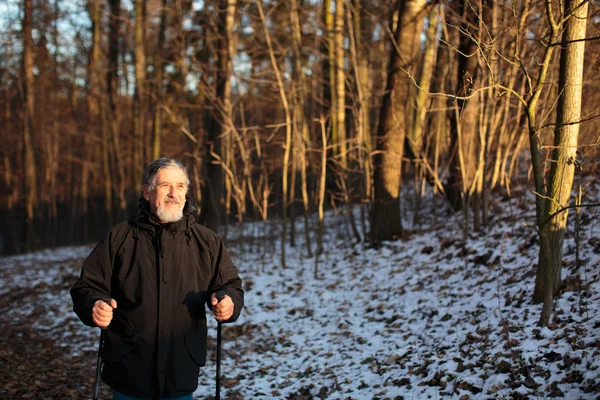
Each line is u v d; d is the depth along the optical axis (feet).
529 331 15.90
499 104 30.22
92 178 99.60
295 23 39.17
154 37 65.57
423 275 26.03
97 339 24.45
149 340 8.91
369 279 28.04
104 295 8.95
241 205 40.70
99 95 72.33
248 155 39.06
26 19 63.46
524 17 24.13
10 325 27.53
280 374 18.66
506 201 32.01
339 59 40.50
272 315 25.82
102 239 9.35
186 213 9.46
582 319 15.46
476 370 14.62
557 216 17.04
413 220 35.45
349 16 34.99
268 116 67.77
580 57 15.58
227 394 17.20
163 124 80.38
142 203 9.37
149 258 9.16
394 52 33.71
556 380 12.93
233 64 40.78
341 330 22.12
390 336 20.03
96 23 67.41
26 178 67.92
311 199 48.93
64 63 77.92
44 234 85.30
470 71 31.30
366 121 37.17
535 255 22.31
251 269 34.76
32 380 18.07
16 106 81.66
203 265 9.62
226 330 24.17
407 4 32.78
